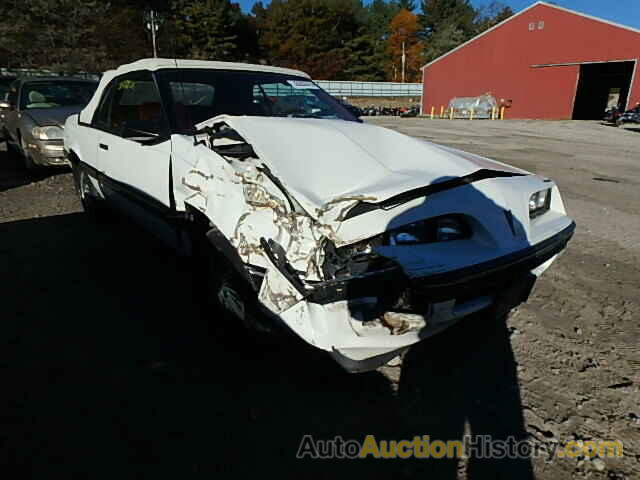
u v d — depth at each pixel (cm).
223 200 206
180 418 180
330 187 182
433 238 182
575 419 184
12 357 216
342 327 166
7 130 734
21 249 354
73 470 154
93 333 238
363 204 171
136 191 301
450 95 3047
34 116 602
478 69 2858
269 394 196
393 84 4278
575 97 2509
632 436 176
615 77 2856
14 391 192
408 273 165
